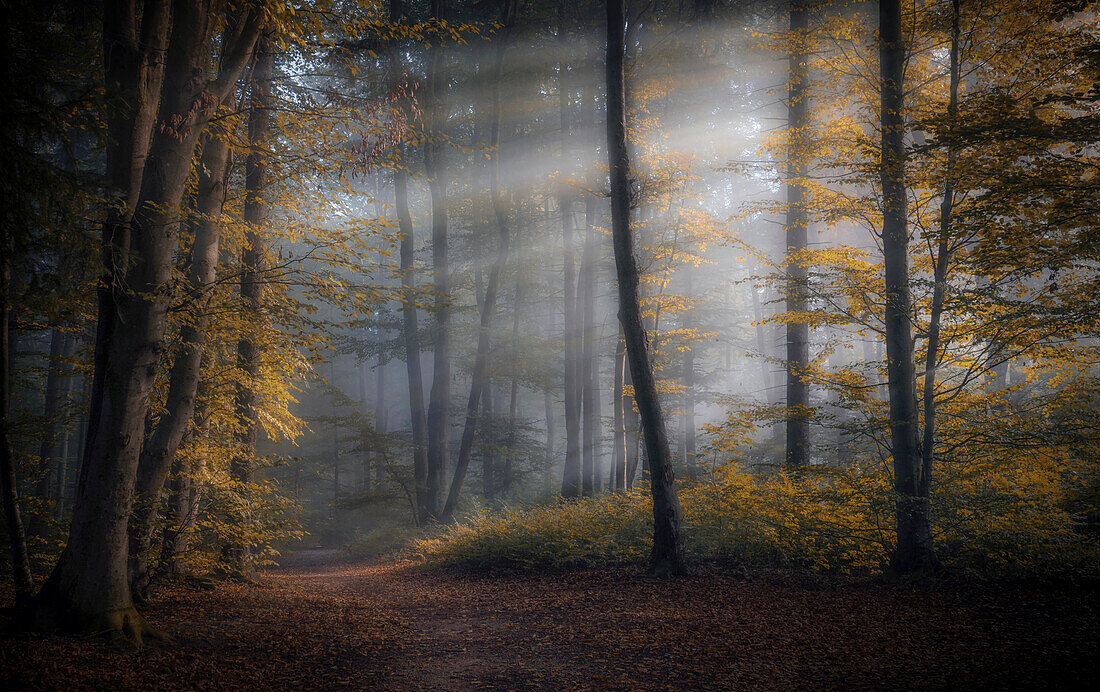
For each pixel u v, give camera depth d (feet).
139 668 18.88
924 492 32.78
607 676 20.21
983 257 30.66
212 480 32.24
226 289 31.60
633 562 39.73
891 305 33.58
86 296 25.86
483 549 47.19
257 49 29.99
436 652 23.61
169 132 23.09
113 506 21.76
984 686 17.81
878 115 36.47
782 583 32.71
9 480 22.30
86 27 30.68
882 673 19.27
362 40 36.42
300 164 32.30
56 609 20.98
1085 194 27.61
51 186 17.83
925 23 34.37
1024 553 29.76
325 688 19.17
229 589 34.22
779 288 37.63
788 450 44.60
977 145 28.94
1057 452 31.99
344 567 62.64
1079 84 31.17
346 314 31.83
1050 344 32.19
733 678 19.45
